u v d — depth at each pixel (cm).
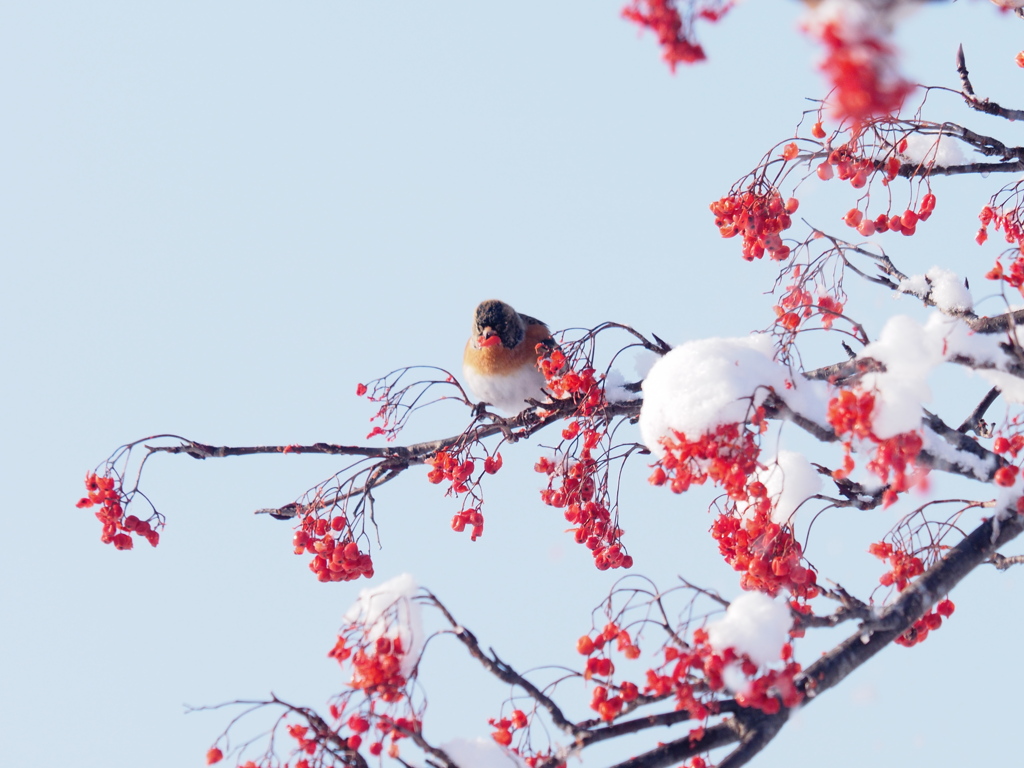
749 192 1012
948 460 768
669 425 722
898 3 373
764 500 809
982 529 785
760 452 727
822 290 1000
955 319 734
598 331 1051
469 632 702
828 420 670
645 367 1077
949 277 1014
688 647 686
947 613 840
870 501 898
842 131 991
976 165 998
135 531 1048
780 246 1005
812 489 880
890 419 652
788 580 816
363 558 1027
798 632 709
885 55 369
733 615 652
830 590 819
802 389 745
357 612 721
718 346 753
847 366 866
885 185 1003
